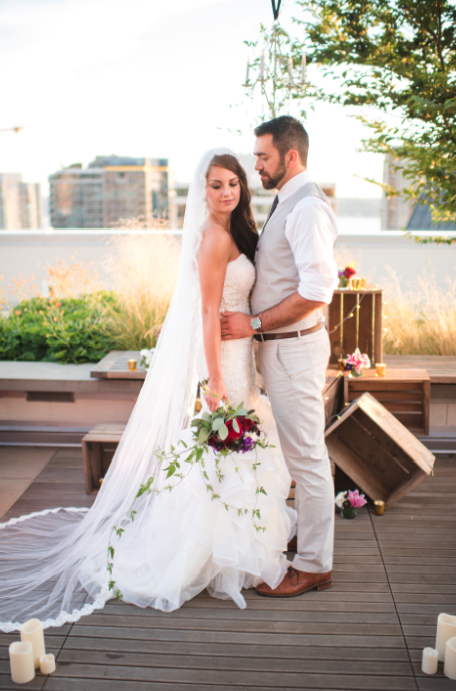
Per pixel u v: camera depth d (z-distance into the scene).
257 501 2.04
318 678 1.68
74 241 6.67
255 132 1.94
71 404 3.45
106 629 1.89
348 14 3.76
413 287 6.28
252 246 2.06
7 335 4.08
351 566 2.24
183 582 2.00
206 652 1.79
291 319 1.87
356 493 2.64
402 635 1.86
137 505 2.35
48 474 3.09
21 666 1.67
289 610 1.98
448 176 3.34
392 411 3.19
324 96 3.69
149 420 2.21
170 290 4.57
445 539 2.43
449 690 1.64
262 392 2.68
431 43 3.74
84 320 4.18
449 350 4.02
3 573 2.21
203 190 1.94
